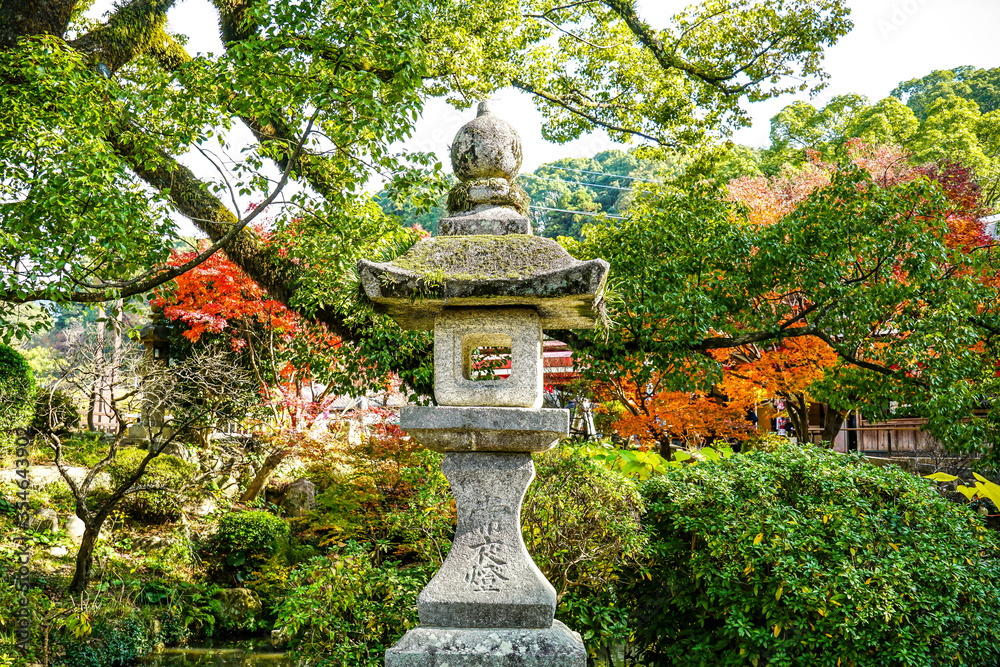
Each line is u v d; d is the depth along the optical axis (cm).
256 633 966
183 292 1254
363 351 884
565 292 328
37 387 1211
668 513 569
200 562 1071
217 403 1213
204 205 917
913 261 803
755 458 609
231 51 629
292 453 1237
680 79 1209
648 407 1202
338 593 493
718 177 952
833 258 810
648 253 864
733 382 1223
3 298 617
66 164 580
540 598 332
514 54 1173
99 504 1112
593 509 516
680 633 560
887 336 920
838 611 488
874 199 827
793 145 2409
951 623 500
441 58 1009
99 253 654
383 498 895
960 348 820
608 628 526
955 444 806
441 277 335
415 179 722
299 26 647
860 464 581
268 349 1368
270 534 1104
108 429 1477
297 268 931
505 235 359
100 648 799
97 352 923
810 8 1134
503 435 343
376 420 1378
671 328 804
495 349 771
